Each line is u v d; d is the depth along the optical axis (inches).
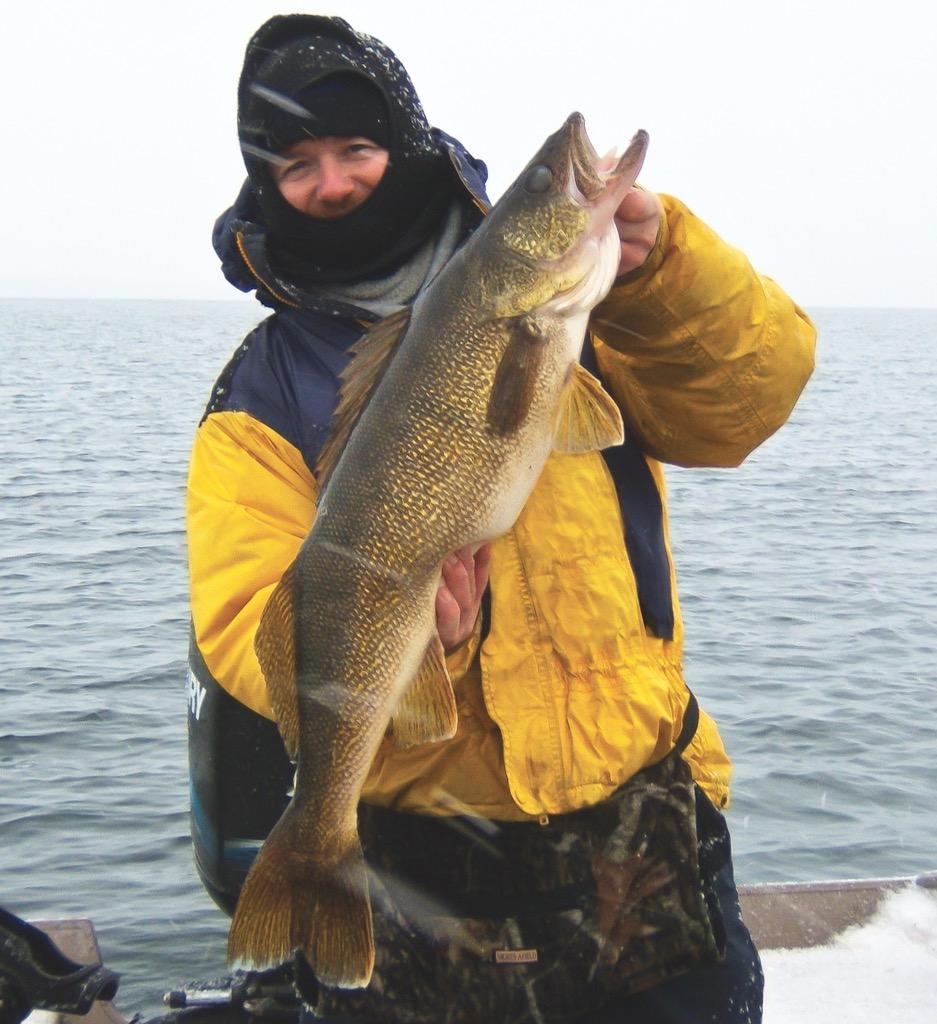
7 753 319.0
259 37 106.2
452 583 93.7
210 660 99.9
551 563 98.5
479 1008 99.0
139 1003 208.8
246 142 106.0
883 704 366.3
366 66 102.9
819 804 293.3
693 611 486.3
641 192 94.3
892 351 3651.6
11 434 1114.7
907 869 259.9
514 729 97.2
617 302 97.7
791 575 558.6
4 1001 113.4
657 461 111.0
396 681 93.9
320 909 93.9
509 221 91.4
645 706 98.6
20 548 598.2
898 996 147.3
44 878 252.2
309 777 94.7
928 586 536.4
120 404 1448.1
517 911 98.9
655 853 100.4
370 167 103.9
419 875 101.2
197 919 235.6
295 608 94.0
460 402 92.1
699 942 100.0
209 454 102.7
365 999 100.9
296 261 108.7
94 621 456.1
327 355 104.0
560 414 93.2
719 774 111.0
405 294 107.2
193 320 6471.5
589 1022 101.2
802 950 156.1
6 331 4247.0
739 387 100.3
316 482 101.3
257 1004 130.8
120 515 695.1
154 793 292.7
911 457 1086.4
